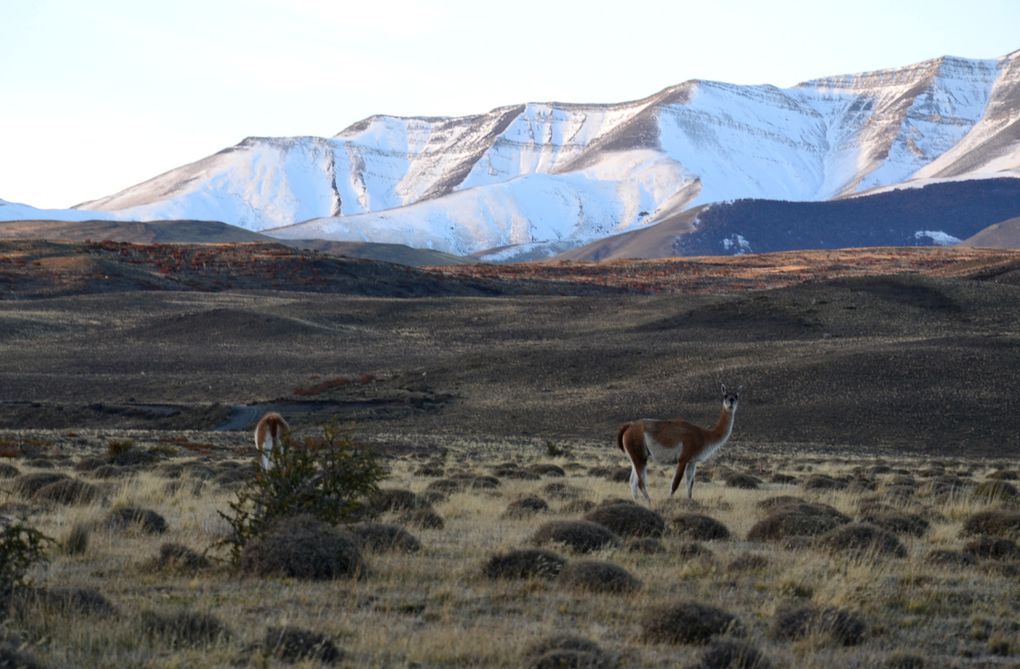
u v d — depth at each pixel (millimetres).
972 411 110062
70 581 21500
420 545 26062
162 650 16438
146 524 28641
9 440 73688
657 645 17703
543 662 15945
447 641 17094
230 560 23547
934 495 45844
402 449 85938
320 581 22031
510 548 24047
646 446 36719
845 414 111688
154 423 124000
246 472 48188
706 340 178000
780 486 52812
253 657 16125
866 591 21547
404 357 176000
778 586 22219
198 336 195375
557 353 154500
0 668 14695
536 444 97250
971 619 19984
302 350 183750
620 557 25266
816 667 16500
